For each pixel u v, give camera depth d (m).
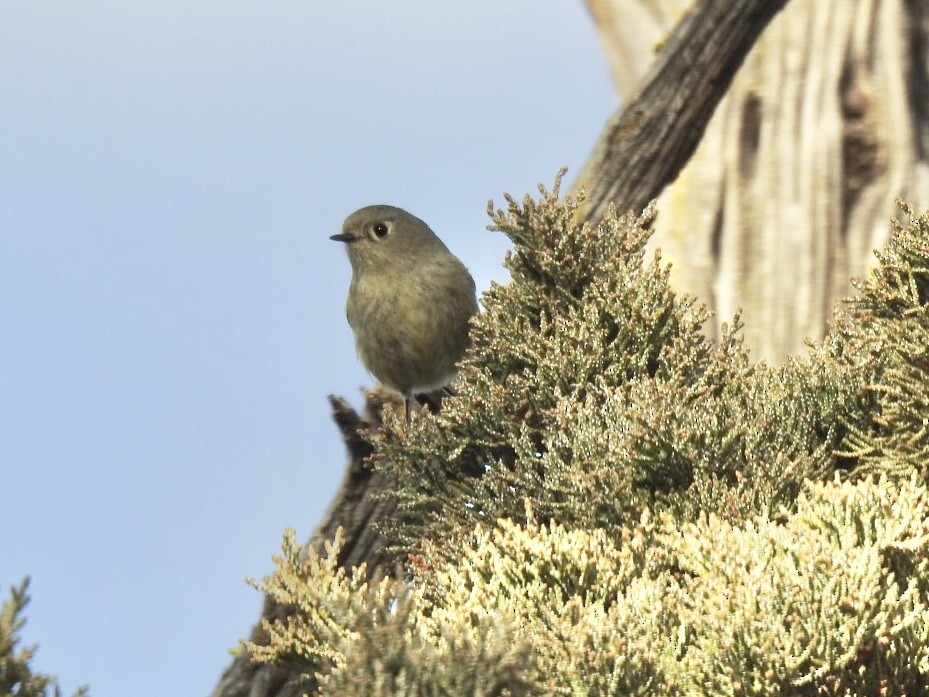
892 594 6.71
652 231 9.73
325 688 6.48
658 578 7.23
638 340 8.95
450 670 6.15
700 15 12.70
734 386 8.64
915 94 12.72
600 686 6.63
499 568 7.33
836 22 12.95
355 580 7.62
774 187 12.48
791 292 12.03
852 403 8.53
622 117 12.54
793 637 6.66
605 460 8.18
